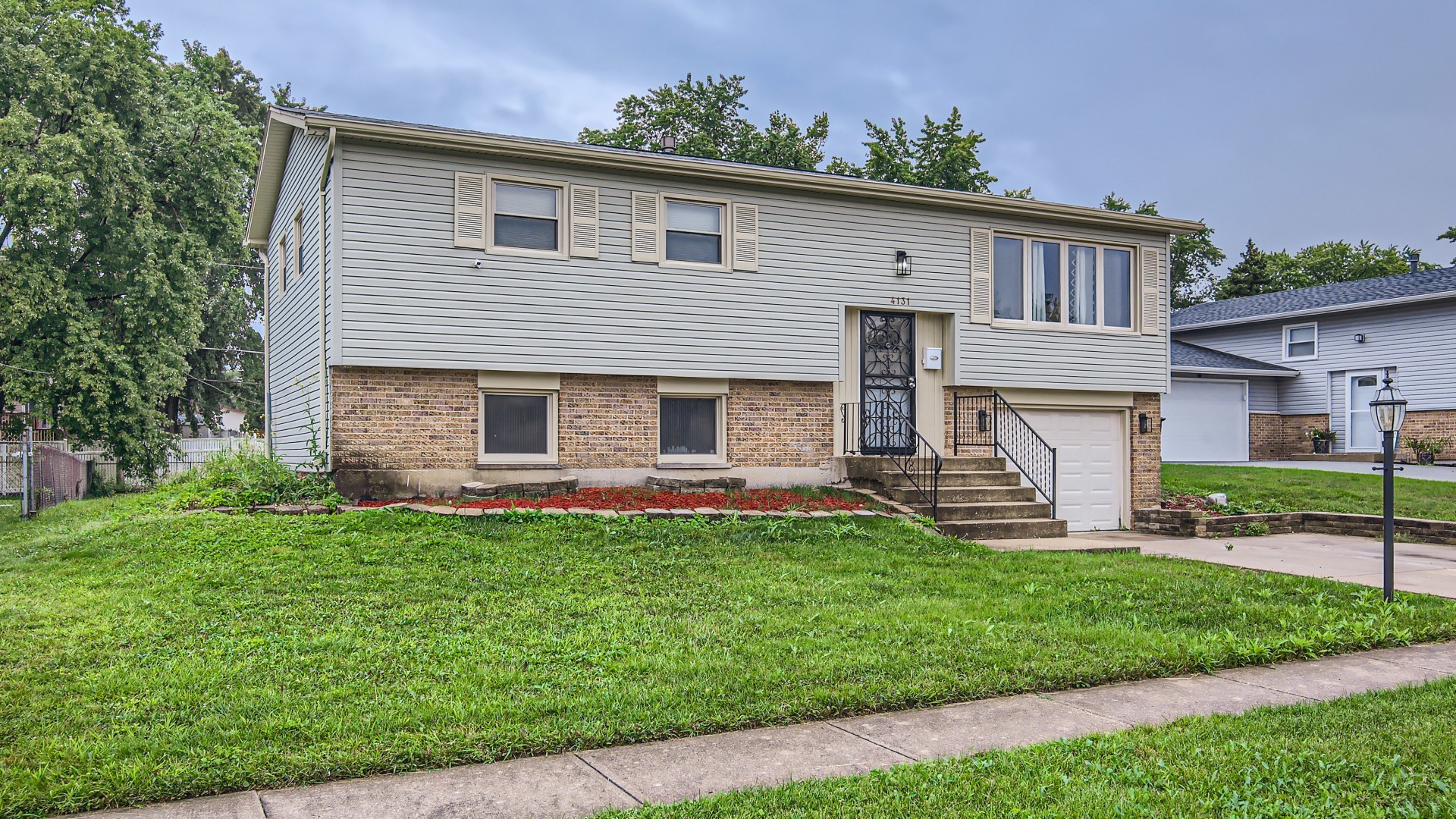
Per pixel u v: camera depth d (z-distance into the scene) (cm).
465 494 1287
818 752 515
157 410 3081
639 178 1429
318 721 533
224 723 528
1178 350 3055
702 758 506
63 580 885
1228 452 2914
